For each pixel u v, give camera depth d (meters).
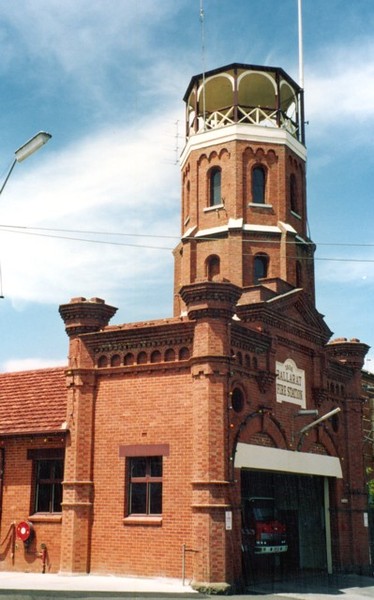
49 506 25.84
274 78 34.94
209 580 21.17
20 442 26.67
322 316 30.09
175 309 34.66
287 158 34.25
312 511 29.00
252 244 32.44
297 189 34.91
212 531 21.50
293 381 27.78
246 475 24.56
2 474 26.73
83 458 24.56
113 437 24.39
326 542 29.28
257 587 23.03
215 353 22.73
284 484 27.05
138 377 24.38
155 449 23.48
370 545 34.81
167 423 23.48
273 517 25.83
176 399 23.50
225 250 32.47
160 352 24.16
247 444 23.89
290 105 37.84
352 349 32.69
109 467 24.25
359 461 31.78
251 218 32.84
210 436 22.20
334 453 30.38
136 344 24.58
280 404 26.53
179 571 22.06
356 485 31.20
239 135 33.50
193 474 22.28
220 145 33.81
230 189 33.09
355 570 29.88
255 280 32.28
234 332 24.00
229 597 20.67
